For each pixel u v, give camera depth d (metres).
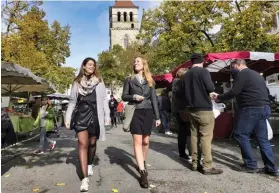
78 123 5.02
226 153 7.69
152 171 5.93
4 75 9.38
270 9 19.41
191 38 21.64
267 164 5.60
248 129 5.67
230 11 20.08
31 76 8.85
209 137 5.68
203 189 4.82
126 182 5.22
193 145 5.91
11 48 23.19
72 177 5.59
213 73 13.29
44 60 29.84
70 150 8.77
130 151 8.32
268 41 18.69
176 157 7.31
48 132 8.86
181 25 21.59
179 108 6.74
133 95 5.17
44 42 33.50
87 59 5.23
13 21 23.86
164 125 13.47
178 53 22.75
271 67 12.13
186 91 5.75
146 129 5.23
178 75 6.79
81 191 4.74
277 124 11.58
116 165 6.49
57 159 7.34
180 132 6.97
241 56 9.21
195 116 5.64
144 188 4.89
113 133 14.47
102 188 4.89
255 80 5.58
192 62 5.87
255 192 4.66
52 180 5.40
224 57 9.20
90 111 5.08
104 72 63.59
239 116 5.77
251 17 18.17
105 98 5.34
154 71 27.45
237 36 18.19
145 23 24.09
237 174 5.65
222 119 10.29
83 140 5.03
